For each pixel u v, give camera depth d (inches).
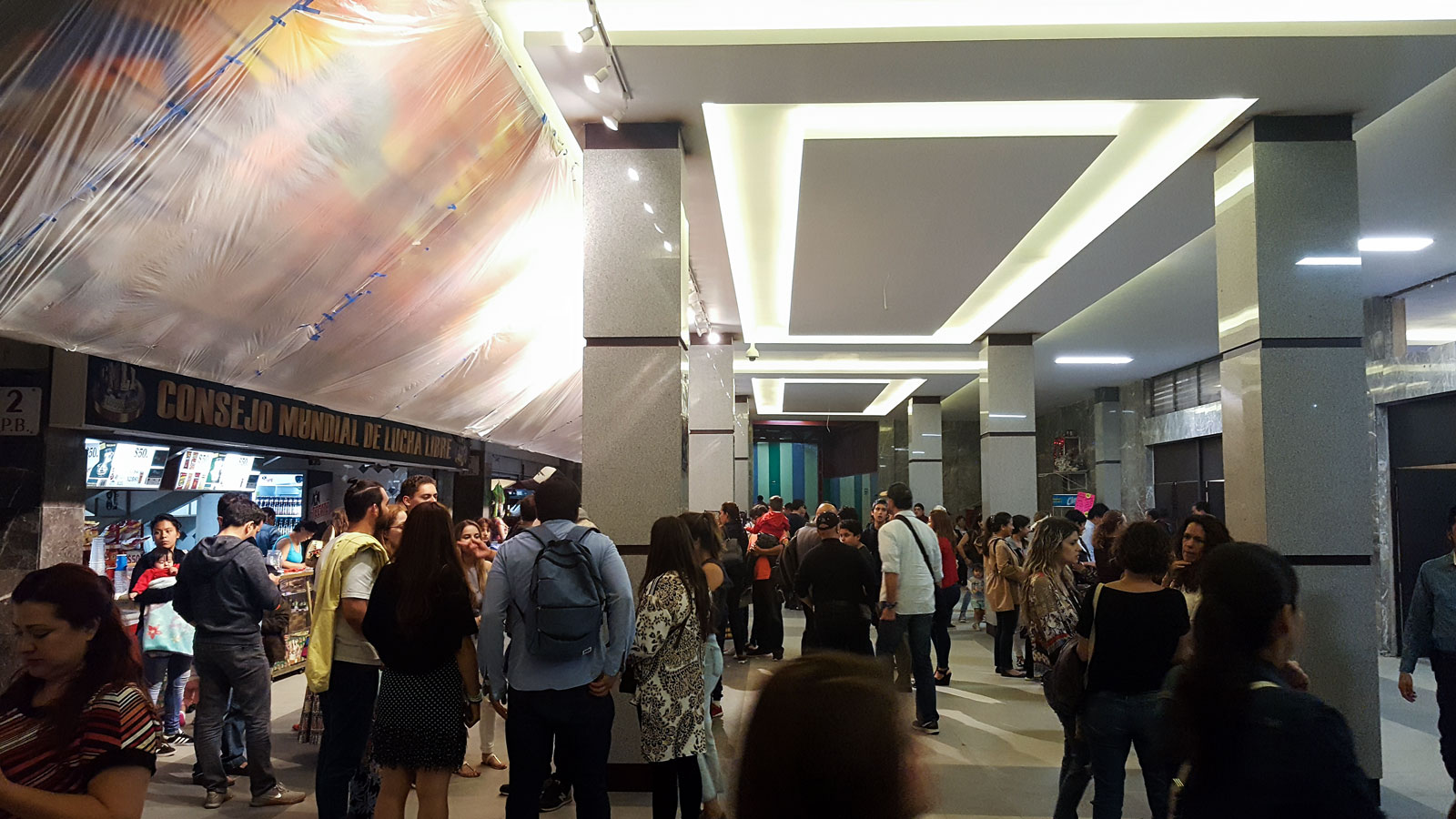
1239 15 172.6
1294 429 199.5
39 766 82.4
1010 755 232.1
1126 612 136.4
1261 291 202.7
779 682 39.9
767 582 384.2
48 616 84.4
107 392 210.2
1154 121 218.8
